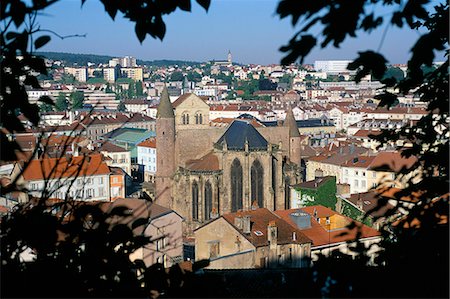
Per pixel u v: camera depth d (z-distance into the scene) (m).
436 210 17.38
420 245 16.89
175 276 15.06
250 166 112.50
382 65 11.09
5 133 13.27
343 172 144.12
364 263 18.48
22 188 14.38
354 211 93.81
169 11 11.77
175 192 116.25
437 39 11.88
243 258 63.16
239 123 118.44
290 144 131.50
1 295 13.30
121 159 173.50
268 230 65.12
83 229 15.11
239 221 66.69
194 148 120.44
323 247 67.62
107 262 14.62
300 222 70.69
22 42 12.48
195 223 111.25
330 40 10.38
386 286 16.69
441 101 18.66
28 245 14.33
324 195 108.75
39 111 13.92
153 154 187.00
